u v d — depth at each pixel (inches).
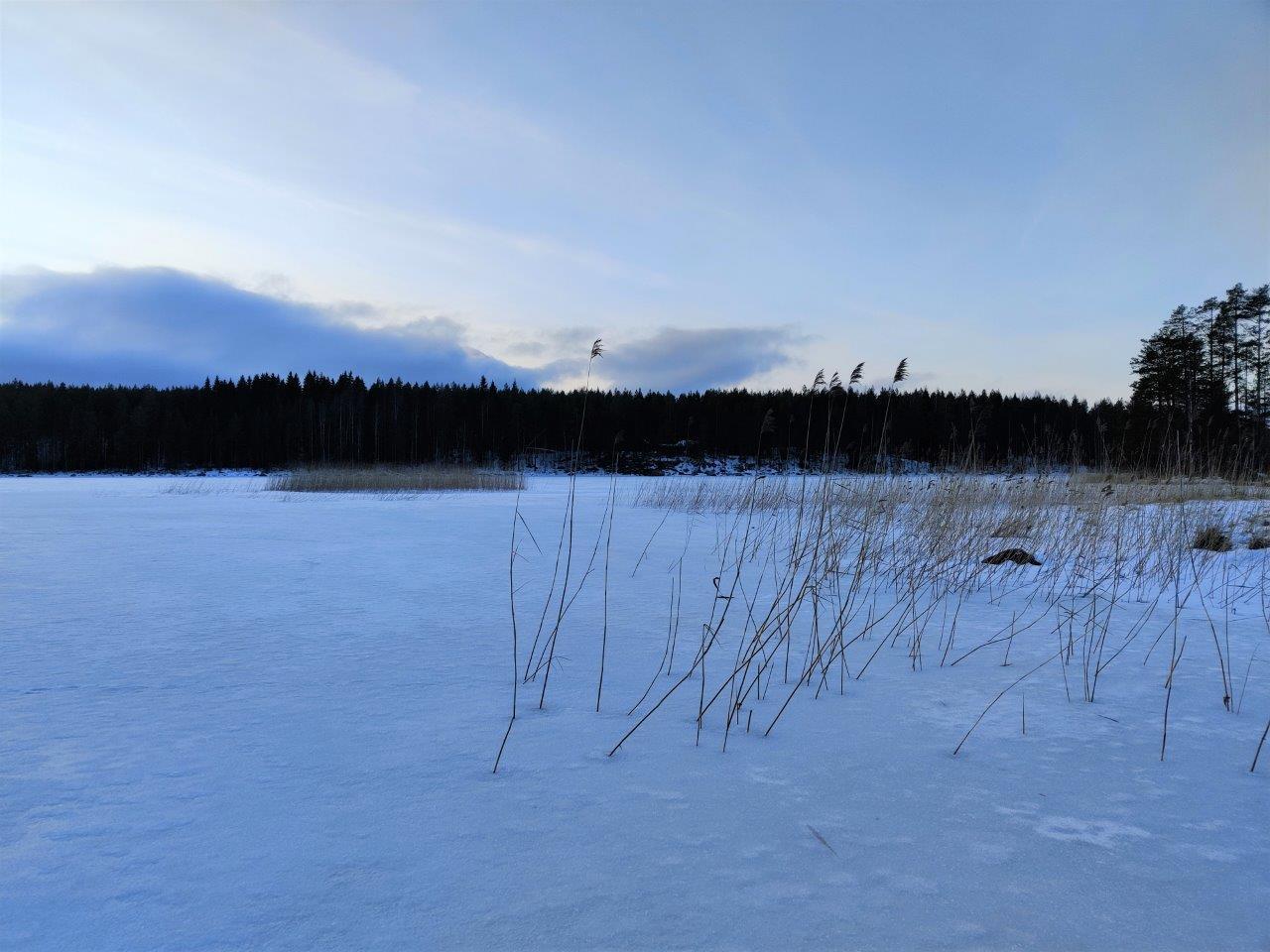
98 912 57.2
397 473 979.9
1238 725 110.8
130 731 98.3
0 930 54.7
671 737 101.5
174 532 378.3
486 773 87.0
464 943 54.1
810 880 64.6
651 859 67.6
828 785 86.0
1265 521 282.8
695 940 55.2
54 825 71.6
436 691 118.8
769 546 324.2
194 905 58.4
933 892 63.2
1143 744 102.2
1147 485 316.2
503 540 344.2
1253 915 60.7
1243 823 78.0
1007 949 55.1
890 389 276.2
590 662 140.6
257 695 114.7
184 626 163.6
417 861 66.2
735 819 76.3
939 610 204.4
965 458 327.6
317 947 53.4
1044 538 278.7
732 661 145.9
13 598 195.3
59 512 526.0
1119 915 60.2
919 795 83.7
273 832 71.1
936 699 123.3
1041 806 81.4
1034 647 163.5
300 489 869.8
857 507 264.5
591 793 82.0
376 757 91.0
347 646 147.5
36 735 96.3
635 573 254.8
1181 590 227.8
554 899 60.4
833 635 141.0
